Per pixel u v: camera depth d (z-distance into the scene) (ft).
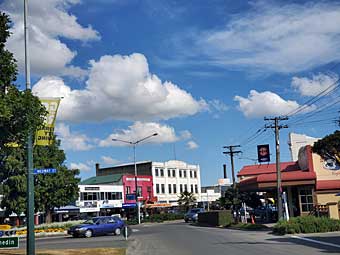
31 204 57.11
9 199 153.28
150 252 69.51
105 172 324.60
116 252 70.28
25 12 60.75
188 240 89.61
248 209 187.52
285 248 65.82
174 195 314.55
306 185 144.46
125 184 272.31
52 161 163.53
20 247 92.12
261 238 87.20
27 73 60.03
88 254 68.59
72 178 169.07
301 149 153.69
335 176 140.46
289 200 148.36
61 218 226.79
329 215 122.62
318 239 79.00
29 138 55.83
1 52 49.06
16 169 151.33
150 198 287.48
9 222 193.16
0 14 49.24
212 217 154.40
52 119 59.21
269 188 150.41
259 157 150.41
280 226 96.63
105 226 124.67
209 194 345.10
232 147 168.96
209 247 72.84
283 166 198.49
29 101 48.49
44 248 86.58
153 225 181.06
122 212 265.13
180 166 325.21
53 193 164.55
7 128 49.14
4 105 45.16
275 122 125.39
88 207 240.94
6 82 49.29
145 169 303.48
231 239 87.56
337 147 126.93
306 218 98.84
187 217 198.90
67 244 95.91
